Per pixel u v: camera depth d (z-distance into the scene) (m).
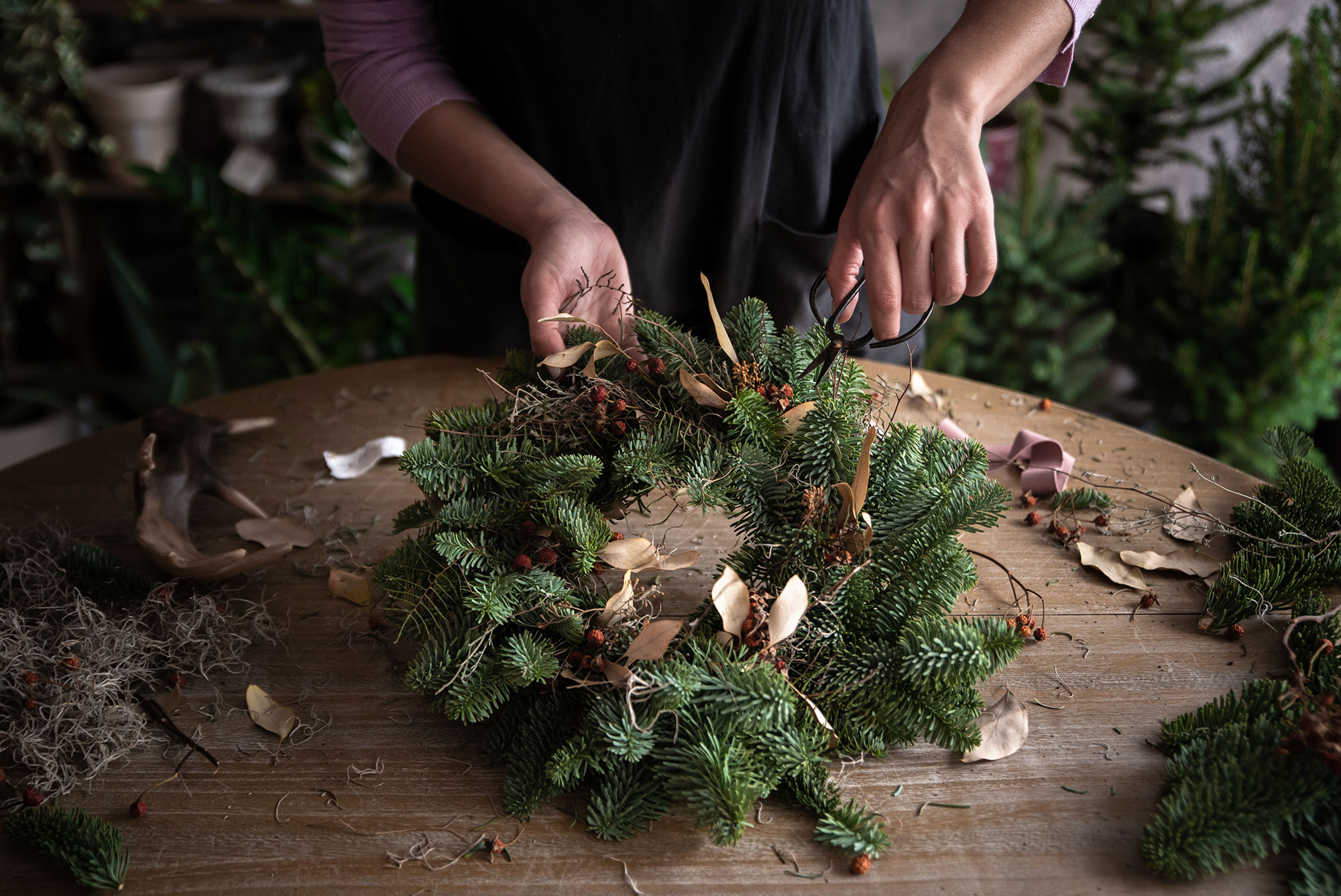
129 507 1.06
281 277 1.92
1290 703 0.80
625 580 0.83
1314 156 1.77
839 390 0.90
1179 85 1.97
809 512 0.83
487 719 0.86
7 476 1.09
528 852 0.77
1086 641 0.91
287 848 0.78
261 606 0.94
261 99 2.21
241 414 1.18
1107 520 1.02
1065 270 1.95
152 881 0.76
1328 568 0.93
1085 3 0.93
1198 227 1.87
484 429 0.91
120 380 2.05
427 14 1.16
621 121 1.13
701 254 1.24
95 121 2.36
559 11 1.08
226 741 0.84
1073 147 2.08
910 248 0.87
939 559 0.83
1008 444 1.12
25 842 0.78
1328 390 1.84
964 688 0.81
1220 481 1.07
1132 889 0.75
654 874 0.76
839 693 0.82
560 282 0.99
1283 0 2.29
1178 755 0.81
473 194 1.10
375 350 2.13
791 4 1.09
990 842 0.77
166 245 2.59
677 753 0.77
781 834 0.78
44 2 2.07
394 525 0.97
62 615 0.91
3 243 2.35
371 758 0.83
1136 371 2.05
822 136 1.16
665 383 0.91
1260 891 0.75
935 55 0.92
